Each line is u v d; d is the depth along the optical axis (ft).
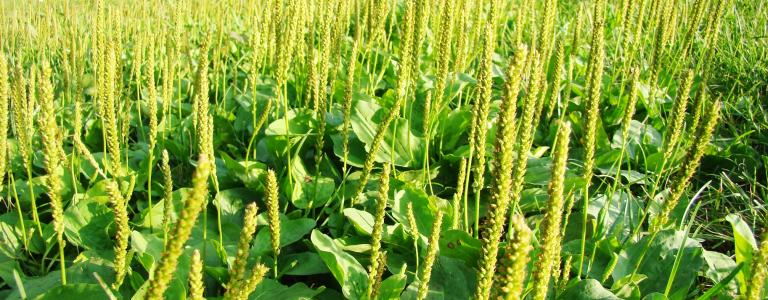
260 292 7.85
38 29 16.10
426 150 10.42
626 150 11.68
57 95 14.94
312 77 11.03
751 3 21.71
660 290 8.74
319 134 10.25
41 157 11.91
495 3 12.12
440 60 10.99
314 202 10.48
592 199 10.77
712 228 11.34
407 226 9.46
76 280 7.99
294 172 10.97
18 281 6.24
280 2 12.78
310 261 8.96
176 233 4.14
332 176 11.98
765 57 17.65
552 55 16.88
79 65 13.42
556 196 5.05
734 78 17.16
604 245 9.19
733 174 13.09
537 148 12.50
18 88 8.24
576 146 14.15
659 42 14.08
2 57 7.09
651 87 14.53
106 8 17.26
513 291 4.23
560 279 8.33
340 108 13.89
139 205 10.55
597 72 7.55
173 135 13.09
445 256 8.52
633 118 15.52
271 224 7.33
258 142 12.96
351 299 7.80
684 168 7.74
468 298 8.14
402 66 10.33
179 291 7.10
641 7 14.66
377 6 14.01
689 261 8.87
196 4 21.85
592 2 23.32
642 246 9.11
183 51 16.38
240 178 11.02
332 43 14.94
